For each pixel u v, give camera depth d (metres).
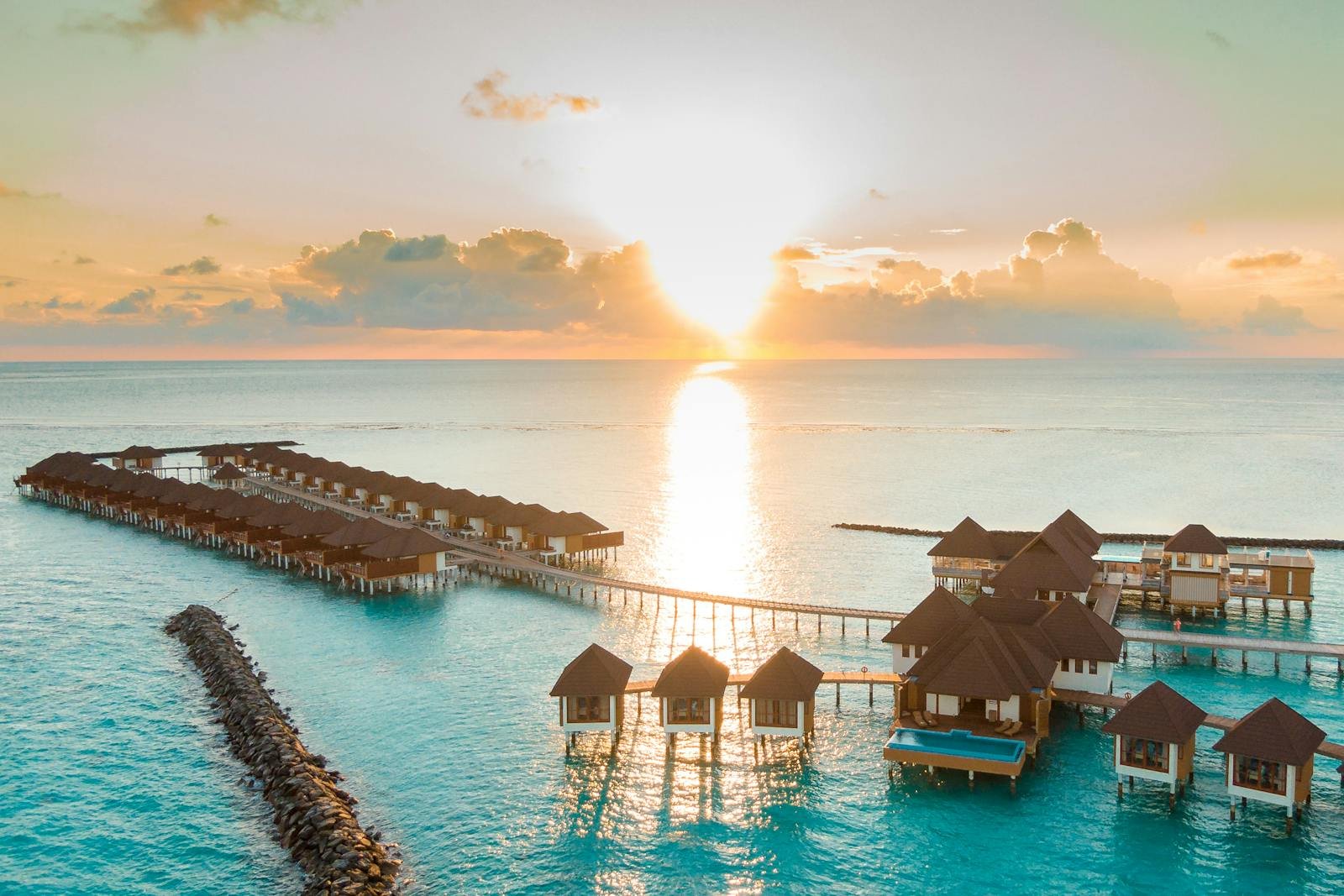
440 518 88.69
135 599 67.56
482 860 32.97
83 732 44.34
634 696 47.84
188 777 39.81
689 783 38.34
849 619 60.06
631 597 65.88
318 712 45.97
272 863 33.22
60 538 88.56
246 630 59.66
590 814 36.03
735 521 92.06
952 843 33.66
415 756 41.03
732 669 50.34
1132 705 36.59
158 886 31.78
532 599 65.81
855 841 33.94
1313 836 33.47
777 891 30.98
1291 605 62.97
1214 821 34.66
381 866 32.25
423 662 52.91
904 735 39.66
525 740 42.53
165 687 50.34
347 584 70.62
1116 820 35.00
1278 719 34.06
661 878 31.80
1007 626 45.03
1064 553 57.97
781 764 39.94
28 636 58.88
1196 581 60.34
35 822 35.97
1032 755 39.19
